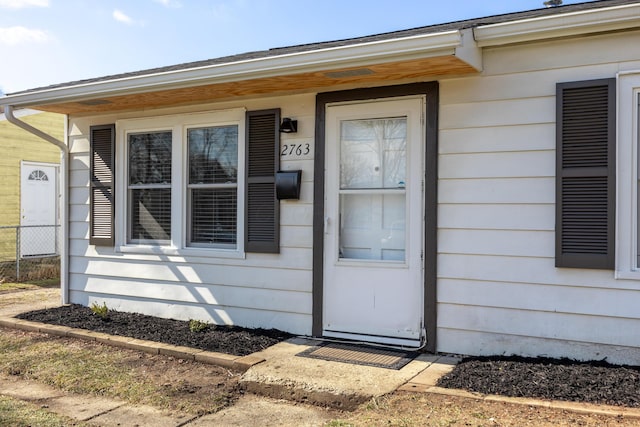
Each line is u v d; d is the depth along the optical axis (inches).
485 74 179.9
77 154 278.5
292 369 169.3
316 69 179.8
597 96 163.3
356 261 202.1
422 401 141.4
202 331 220.8
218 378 173.8
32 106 254.4
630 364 159.2
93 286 271.7
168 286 247.6
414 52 162.1
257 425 137.9
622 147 160.4
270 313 221.6
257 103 224.8
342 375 163.0
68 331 227.1
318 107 209.8
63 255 280.7
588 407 131.0
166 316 247.6
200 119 239.1
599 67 163.9
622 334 160.4
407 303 193.3
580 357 165.9
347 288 203.9
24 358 198.2
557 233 167.6
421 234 190.9
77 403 155.6
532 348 172.9
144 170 258.7
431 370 167.2
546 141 171.0
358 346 196.4
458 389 148.4
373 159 201.6
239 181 229.6
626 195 160.2
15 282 385.4
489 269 179.2
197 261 239.8
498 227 177.8
